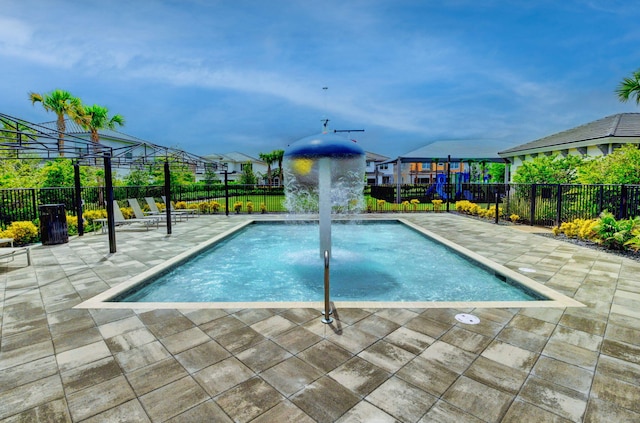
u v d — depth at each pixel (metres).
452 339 3.20
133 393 2.44
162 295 5.11
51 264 6.28
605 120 15.84
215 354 2.97
